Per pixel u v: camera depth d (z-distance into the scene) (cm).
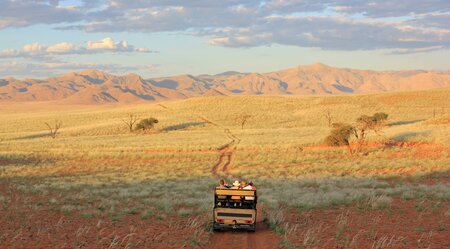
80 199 2559
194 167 4766
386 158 4781
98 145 7000
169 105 14900
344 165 4372
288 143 6312
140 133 9631
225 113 12406
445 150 4881
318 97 15362
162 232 1619
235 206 1658
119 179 3828
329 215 1939
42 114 15850
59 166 5022
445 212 1877
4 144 7719
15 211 2053
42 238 1488
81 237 1510
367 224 1709
